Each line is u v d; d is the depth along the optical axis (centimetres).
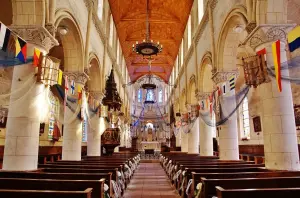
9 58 644
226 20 1062
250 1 812
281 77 704
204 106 1579
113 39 2141
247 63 782
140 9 2183
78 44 1171
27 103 723
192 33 1916
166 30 2517
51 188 458
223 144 1180
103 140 1736
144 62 3250
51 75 773
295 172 615
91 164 951
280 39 742
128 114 3500
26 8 750
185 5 2008
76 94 1174
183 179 810
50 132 1641
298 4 958
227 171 720
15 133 709
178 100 2709
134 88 4381
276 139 720
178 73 2669
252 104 1620
